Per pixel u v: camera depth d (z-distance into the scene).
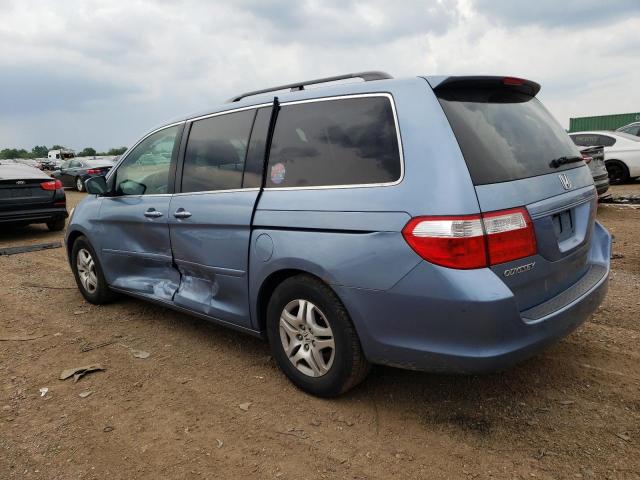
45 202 9.89
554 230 2.86
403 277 2.61
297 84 3.61
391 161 2.76
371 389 3.31
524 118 3.18
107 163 20.97
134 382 3.58
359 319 2.82
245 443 2.82
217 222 3.56
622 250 6.62
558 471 2.48
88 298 5.36
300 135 3.26
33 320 4.94
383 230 2.67
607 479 2.42
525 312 2.68
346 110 3.07
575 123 27.42
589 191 3.41
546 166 3.04
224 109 3.84
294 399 3.24
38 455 2.79
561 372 3.42
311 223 2.98
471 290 2.45
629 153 12.74
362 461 2.63
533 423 2.88
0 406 3.31
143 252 4.42
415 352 2.67
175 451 2.78
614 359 3.57
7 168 10.08
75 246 5.35
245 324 3.55
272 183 3.32
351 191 2.86
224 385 3.48
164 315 4.92
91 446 2.85
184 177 4.01
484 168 2.62
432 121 2.69
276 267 3.17
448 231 2.48
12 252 8.44
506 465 2.55
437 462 2.60
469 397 3.18
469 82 2.91
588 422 2.86
